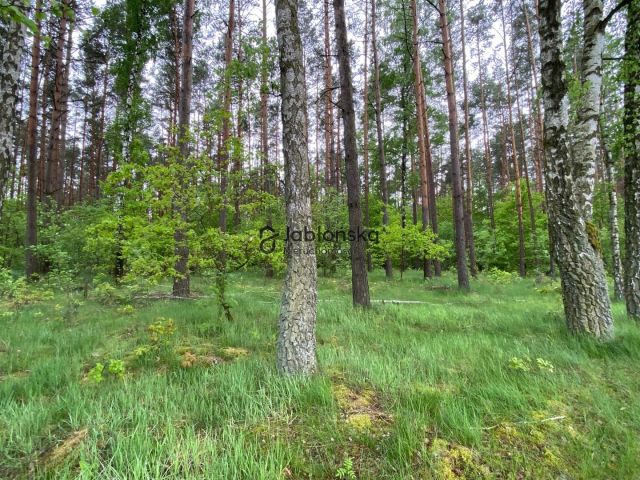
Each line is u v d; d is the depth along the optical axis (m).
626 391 3.00
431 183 16.45
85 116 22.33
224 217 8.14
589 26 4.99
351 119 7.39
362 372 3.43
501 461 2.15
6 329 5.31
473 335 4.92
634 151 5.31
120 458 1.97
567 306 4.63
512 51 18.41
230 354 4.07
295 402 2.77
